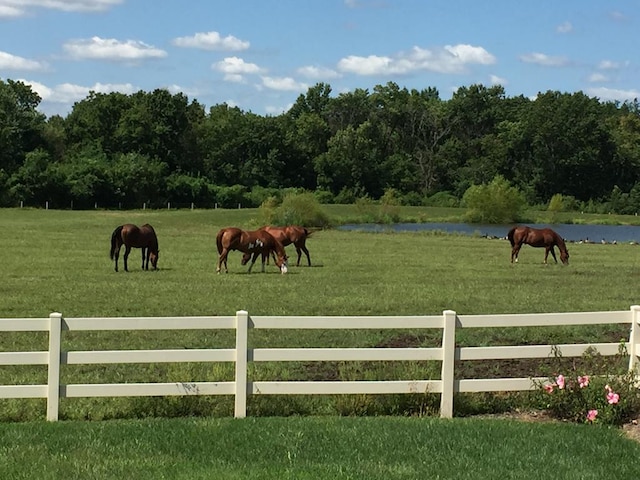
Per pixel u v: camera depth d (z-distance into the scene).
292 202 56.00
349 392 9.05
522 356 9.38
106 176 83.62
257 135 108.69
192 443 7.77
